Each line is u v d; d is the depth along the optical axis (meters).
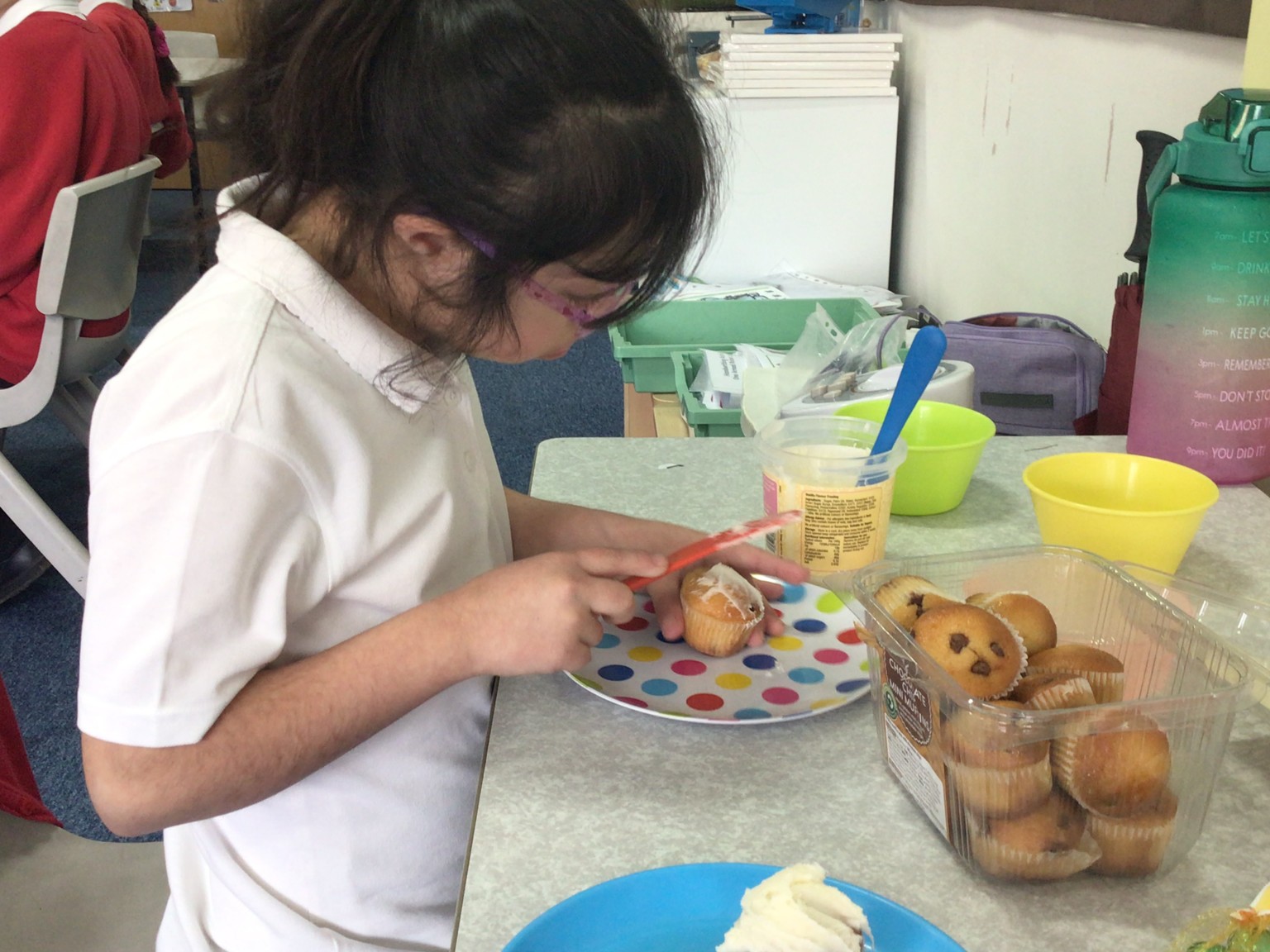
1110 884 0.58
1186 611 0.71
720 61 2.48
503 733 0.71
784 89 2.43
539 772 0.67
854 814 0.64
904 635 0.62
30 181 1.86
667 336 2.23
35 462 2.76
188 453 0.60
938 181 2.44
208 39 4.25
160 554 0.60
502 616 0.68
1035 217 1.92
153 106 2.55
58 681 1.96
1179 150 0.96
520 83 0.57
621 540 0.93
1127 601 0.69
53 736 1.82
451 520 0.76
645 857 0.60
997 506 1.06
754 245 2.54
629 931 0.53
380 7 0.58
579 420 3.13
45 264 1.80
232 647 0.61
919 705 0.61
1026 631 0.65
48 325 1.88
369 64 0.59
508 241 0.59
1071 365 1.67
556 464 1.16
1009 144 2.02
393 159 0.59
